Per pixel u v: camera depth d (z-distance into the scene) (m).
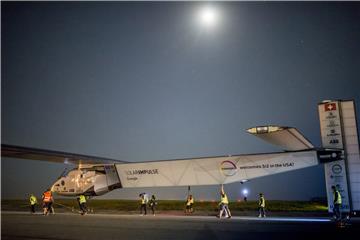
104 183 25.45
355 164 17.86
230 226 16.27
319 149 18.91
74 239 13.52
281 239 12.51
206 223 17.66
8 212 28.95
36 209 33.47
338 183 17.98
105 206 34.06
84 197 25.00
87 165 26.47
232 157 21.61
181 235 13.84
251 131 20.59
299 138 19.89
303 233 13.81
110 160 26.98
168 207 31.22
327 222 17.70
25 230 16.02
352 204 17.61
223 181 21.83
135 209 30.34
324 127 18.50
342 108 18.23
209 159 22.22
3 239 13.67
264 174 20.73
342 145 18.09
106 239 13.38
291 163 19.98
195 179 22.72
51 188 26.88
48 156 24.33
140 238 13.37
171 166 23.09
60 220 20.22
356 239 12.37
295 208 27.42
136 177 24.52
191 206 25.25
